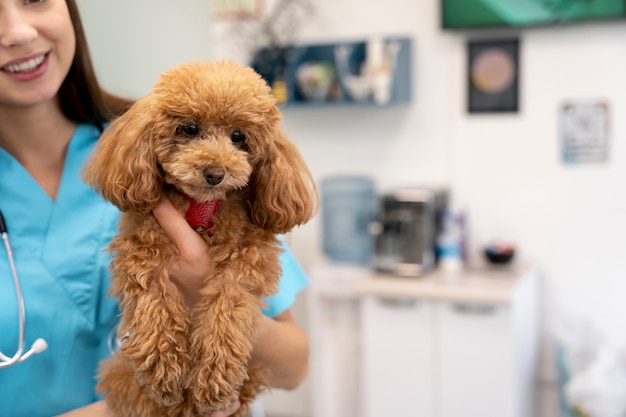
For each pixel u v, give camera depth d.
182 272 0.90
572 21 2.66
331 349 2.82
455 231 2.81
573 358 2.70
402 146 3.03
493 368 2.45
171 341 0.87
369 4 3.01
